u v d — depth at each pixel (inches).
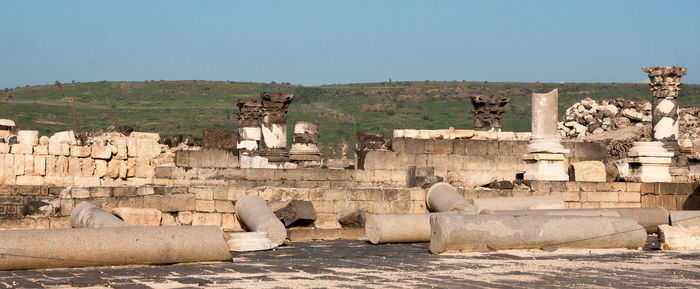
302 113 5064.0
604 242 842.2
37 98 5733.3
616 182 1258.6
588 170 1310.3
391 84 6574.8
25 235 665.0
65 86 6274.6
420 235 959.0
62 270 665.0
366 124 4864.7
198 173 1273.4
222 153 1300.4
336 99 5890.8
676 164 1589.6
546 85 6058.1
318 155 1743.4
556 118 1286.9
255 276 623.5
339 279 604.4
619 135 1989.4
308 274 637.3
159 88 6146.7
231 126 4589.1
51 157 1214.9
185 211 1115.3
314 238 1027.3
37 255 658.8
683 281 599.2
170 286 564.1
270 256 810.2
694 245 853.2
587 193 1240.8
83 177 1232.8
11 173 1188.5
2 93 5866.1
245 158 1525.6
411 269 671.1
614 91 5536.4
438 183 1181.1
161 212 1072.8
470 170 1347.2
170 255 701.9
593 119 2209.6
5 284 572.7
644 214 1056.2
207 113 5078.7
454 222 800.9
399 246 925.2
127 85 6264.8
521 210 1016.9
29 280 595.2
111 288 557.3
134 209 1031.6
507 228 814.5
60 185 1213.7
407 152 1330.0
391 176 1321.4
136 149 1299.2
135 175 1290.6
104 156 1258.6
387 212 1167.0
